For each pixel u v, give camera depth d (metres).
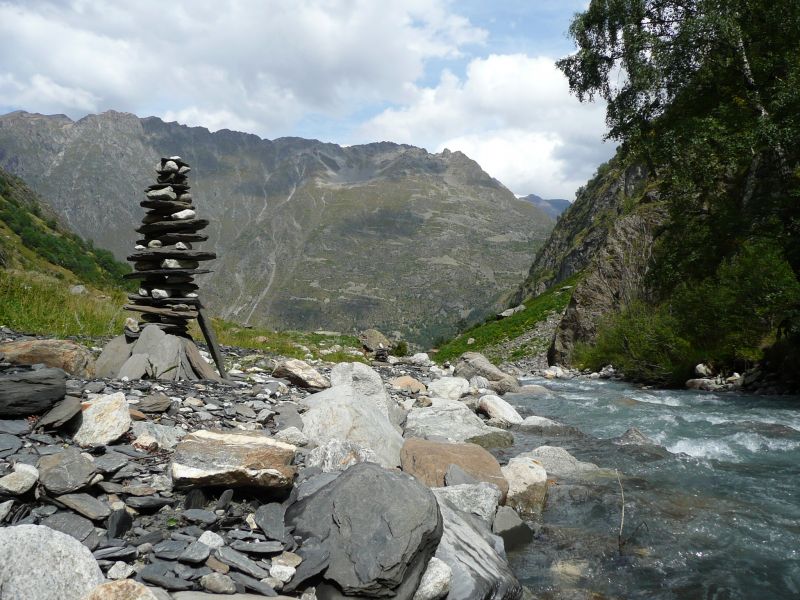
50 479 4.18
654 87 22.91
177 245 9.43
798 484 7.81
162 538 4.07
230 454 4.88
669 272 22.97
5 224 101.56
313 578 4.06
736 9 21.22
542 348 40.25
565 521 6.43
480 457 7.35
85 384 7.09
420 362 25.47
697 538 5.94
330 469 5.80
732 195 25.22
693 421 13.12
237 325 27.09
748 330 20.42
